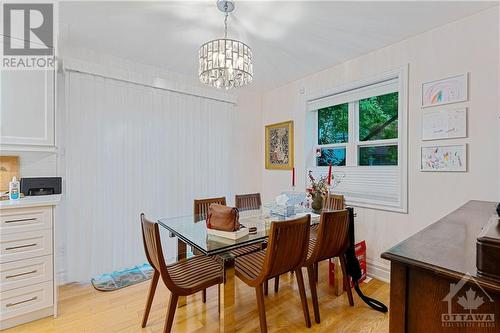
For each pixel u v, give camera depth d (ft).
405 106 7.61
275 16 6.42
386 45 8.00
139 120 9.14
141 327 5.86
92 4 5.86
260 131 13.14
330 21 6.63
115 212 8.64
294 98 11.37
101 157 8.35
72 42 7.71
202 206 8.29
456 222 3.72
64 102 7.91
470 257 2.40
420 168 7.31
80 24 6.72
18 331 5.69
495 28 6.06
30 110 6.61
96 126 8.25
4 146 6.27
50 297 6.23
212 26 6.87
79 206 7.97
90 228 8.13
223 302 5.30
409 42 7.54
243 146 12.50
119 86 8.71
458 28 6.61
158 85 9.49
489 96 6.15
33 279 6.05
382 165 8.89
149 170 9.36
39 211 6.15
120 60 8.86
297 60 9.12
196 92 10.52
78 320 6.11
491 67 6.13
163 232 9.71
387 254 2.53
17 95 6.44
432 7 6.07
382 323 6.03
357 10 6.17
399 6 6.04
